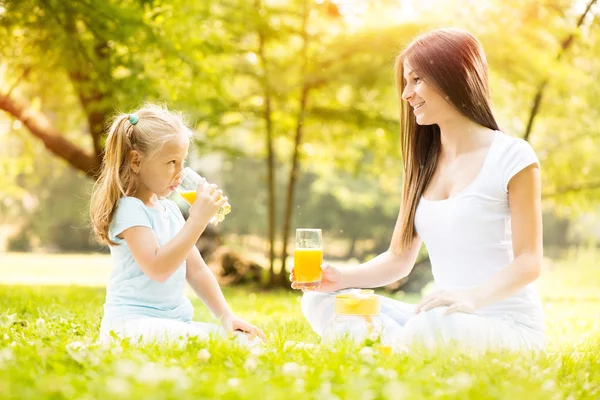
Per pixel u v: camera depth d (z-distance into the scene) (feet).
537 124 52.47
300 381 9.16
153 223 13.92
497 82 44.06
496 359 10.75
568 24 44.47
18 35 34.78
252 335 13.99
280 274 47.55
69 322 16.29
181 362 10.44
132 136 13.88
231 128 46.47
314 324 14.71
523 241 12.77
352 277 14.79
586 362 12.23
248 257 49.29
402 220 14.56
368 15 45.70
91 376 9.36
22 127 49.11
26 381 8.96
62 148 43.11
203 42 37.19
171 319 13.76
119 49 37.78
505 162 12.96
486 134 13.51
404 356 11.14
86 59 33.30
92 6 31.55
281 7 45.14
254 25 41.60
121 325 13.28
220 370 10.17
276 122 47.75
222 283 47.26
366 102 46.62
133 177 14.05
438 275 13.66
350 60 42.27
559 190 51.26
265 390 8.63
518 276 12.46
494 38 39.91
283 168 116.26
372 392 8.77
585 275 59.67
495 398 8.91
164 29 35.40
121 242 13.76
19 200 117.39
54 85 44.73
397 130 45.68
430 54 13.42
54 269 69.67
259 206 118.62
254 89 47.73
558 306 31.78
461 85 13.32
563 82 42.22
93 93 38.81
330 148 53.26
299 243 14.32
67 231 120.16
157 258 13.16
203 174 88.63
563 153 51.19
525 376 10.11
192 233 13.35
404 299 39.81
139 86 34.96
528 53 40.29
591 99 46.70
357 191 108.68
